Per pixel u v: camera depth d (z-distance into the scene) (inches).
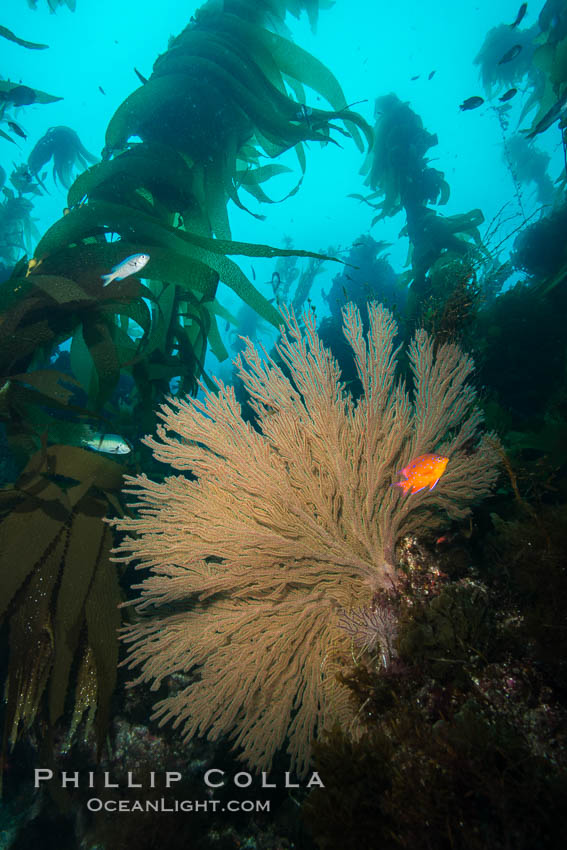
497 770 54.1
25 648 98.2
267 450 98.1
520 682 65.8
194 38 190.4
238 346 730.8
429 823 54.8
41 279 104.3
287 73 219.5
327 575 99.5
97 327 123.4
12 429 118.8
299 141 205.5
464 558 92.1
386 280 493.4
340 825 59.6
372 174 398.6
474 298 146.5
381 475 100.2
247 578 94.1
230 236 175.9
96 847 99.7
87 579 105.2
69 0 369.4
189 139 177.2
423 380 103.7
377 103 395.9
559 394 165.8
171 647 97.7
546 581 68.7
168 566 91.8
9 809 116.4
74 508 113.2
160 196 160.1
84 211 135.9
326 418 99.1
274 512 98.0
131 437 166.1
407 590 90.6
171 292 159.3
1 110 230.2
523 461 123.6
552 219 306.0
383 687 75.0
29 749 114.0
